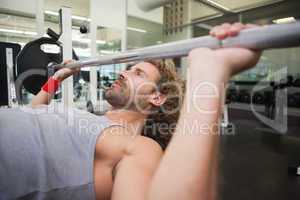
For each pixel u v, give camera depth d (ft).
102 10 11.39
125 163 2.15
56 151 2.29
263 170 8.22
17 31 19.36
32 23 17.46
